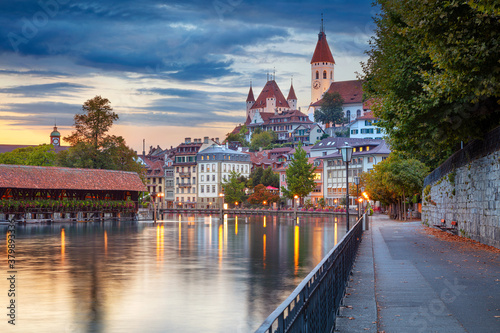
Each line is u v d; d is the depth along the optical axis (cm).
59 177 12300
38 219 11969
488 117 3338
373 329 1325
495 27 2345
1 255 5700
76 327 2620
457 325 1342
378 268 2402
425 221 6388
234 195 18400
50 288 3622
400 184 8125
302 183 15738
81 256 5588
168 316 2794
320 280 1144
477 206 3531
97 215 13300
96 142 13800
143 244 6938
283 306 734
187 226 11069
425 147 4125
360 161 16088
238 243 6981
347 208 3819
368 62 4625
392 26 3503
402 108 3538
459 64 2459
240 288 3550
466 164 3862
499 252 2891
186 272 4312
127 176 13625
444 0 2348
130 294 3378
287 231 9094
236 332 2475
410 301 1645
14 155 15038
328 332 1277
